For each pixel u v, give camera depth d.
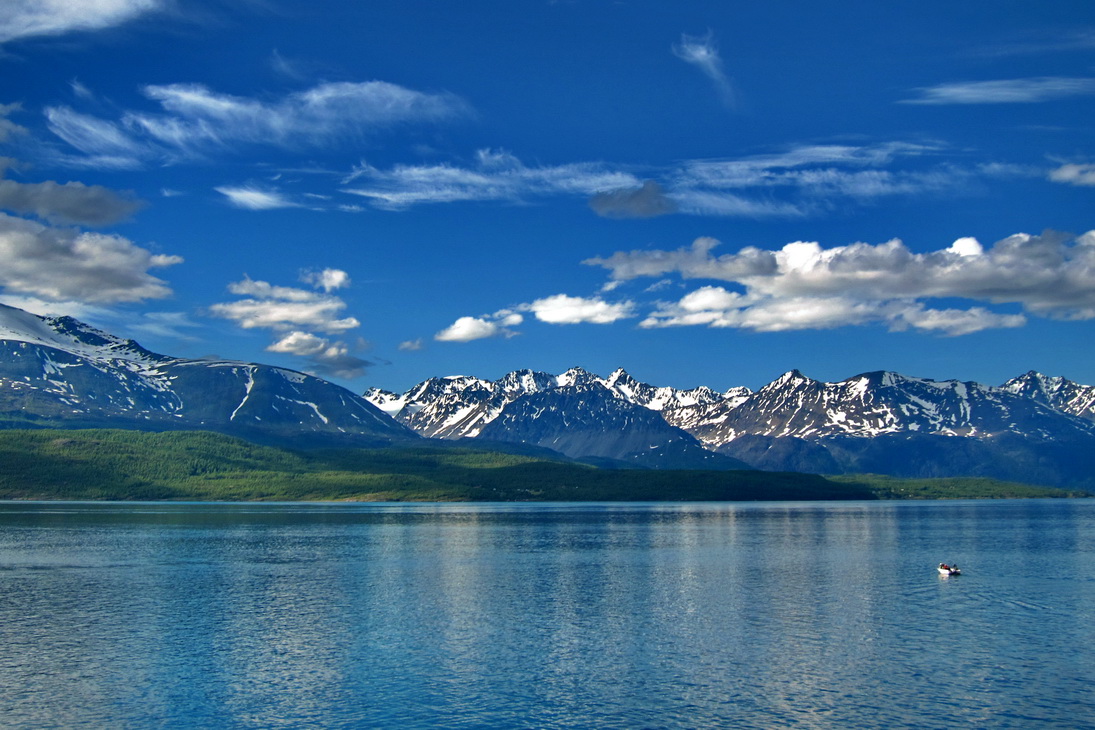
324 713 80.50
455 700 84.12
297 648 104.44
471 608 130.75
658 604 134.12
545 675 92.44
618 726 77.12
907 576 167.12
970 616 124.00
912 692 86.31
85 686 88.50
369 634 112.12
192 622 119.94
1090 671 93.81
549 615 125.06
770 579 162.62
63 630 114.38
